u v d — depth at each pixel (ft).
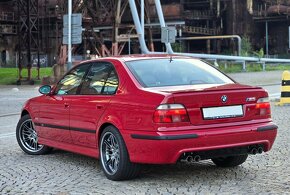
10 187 21.72
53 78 122.62
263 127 21.67
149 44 160.04
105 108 22.58
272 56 284.00
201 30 305.94
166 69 23.59
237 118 21.31
